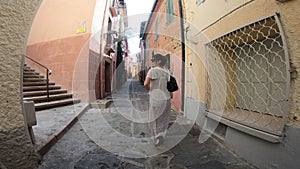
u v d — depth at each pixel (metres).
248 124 2.59
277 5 2.16
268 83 2.73
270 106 2.69
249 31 2.76
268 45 2.72
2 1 1.89
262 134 2.29
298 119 1.92
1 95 1.89
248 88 3.19
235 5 2.99
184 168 2.44
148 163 2.57
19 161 2.07
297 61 1.96
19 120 2.06
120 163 2.56
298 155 1.88
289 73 2.02
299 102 1.92
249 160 2.57
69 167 2.40
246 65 3.13
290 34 2.02
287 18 2.04
